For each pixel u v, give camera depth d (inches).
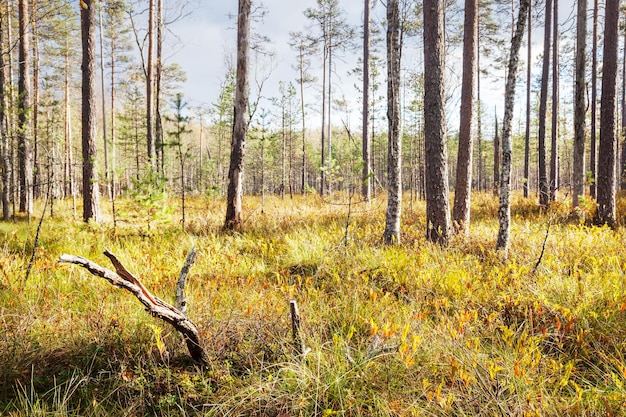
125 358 125.6
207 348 127.3
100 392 114.6
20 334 133.8
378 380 112.9
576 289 165.5
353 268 213.2
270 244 273.3
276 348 130.0
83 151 395.9
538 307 146.2
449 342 125.2
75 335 138.6
